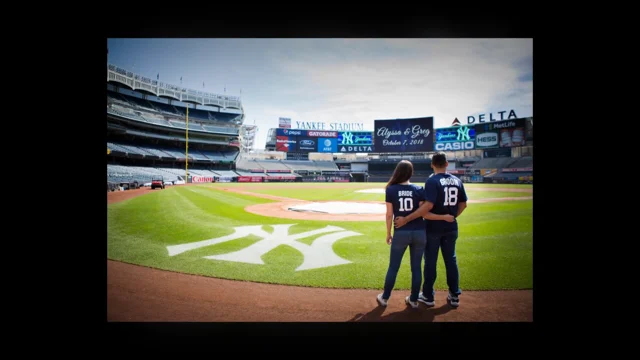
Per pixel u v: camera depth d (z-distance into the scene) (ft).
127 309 10.34
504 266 13.64
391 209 9.59
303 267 13.56
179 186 81.46
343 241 17.89
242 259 14.61
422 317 9.80
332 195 52.75
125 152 101.76
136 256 14.98
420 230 9.38
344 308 10.18
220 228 21.49
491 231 20.21
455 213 9.86
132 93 127.13
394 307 10.18
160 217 25.81
